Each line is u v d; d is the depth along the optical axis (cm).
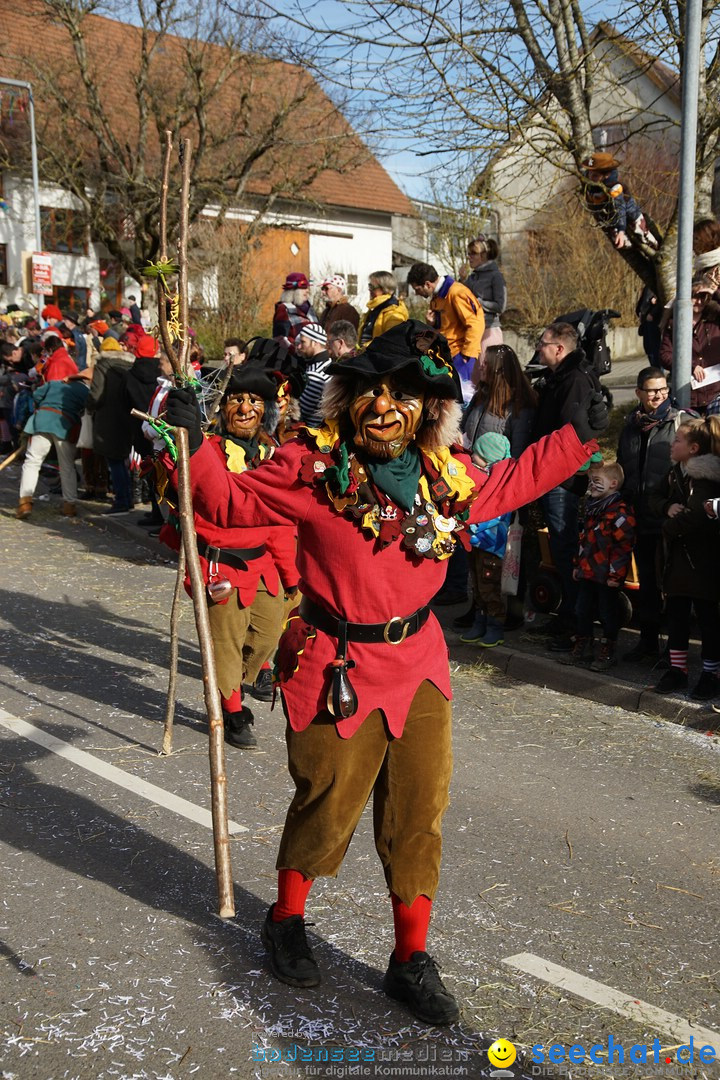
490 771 515
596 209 864
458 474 321
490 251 935
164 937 358
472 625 743
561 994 329
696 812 469
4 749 529
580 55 902
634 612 690
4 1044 301
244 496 323
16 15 2423
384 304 865
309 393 800
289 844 326
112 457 1124
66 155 2323
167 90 2283
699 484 562
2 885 393
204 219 2408
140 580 903
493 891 394
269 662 618
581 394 658
